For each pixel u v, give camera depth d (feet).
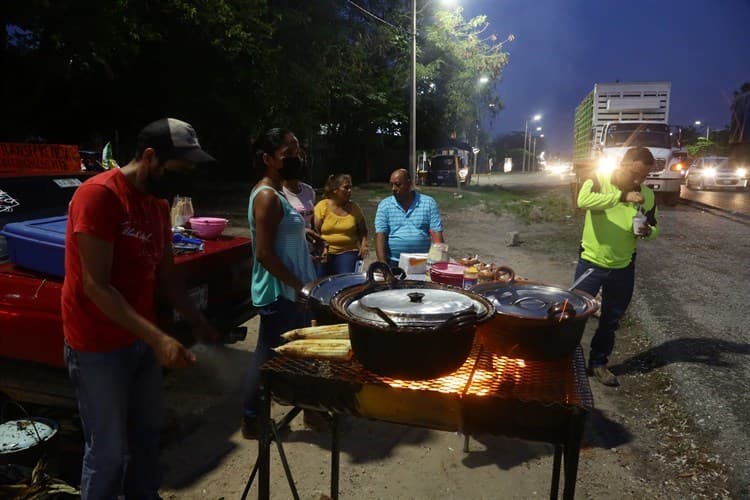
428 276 11.38
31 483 8.50
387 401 6.62
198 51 45.65
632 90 60.34
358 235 16.49
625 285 14.10
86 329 7.24
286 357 7.16
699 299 22.29
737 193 74.02
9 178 12.40
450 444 11.61
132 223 7.21
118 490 7.89
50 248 10.11
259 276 10.59
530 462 10.98
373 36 73.77
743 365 15.62
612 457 11.19
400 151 106.63
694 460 11.04
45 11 32.78
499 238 37.83
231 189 67.82
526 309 6.97
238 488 9.95
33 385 10.12
